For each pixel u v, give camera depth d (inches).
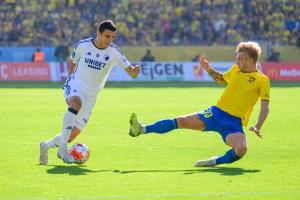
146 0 5339.6
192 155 1408.7
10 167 1213.7
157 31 5221.5
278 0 5452.8
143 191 995.3
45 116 2236.7
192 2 5349.4
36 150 1448.1
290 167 1249.4
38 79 4409.5
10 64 4409.5
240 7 5383.9
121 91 3555.6
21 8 5113.2
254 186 1044.5
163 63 4591.5
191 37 5211.6
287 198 958.4
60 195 960.9
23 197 943.7
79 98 1245.7
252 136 1766.7
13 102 2810.0
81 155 1243.2
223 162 1226.6
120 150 1475.1
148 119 2172.7
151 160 1330.0
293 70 4719.5
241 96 1209.4
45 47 4817.9
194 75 4601.4
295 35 5349.4
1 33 4987.7
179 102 2866.6
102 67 1280.8
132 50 5118.1
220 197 956.6
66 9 5177.2
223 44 5221.5
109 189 1009.5
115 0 5295.3
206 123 1221.7
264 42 5014.8
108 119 2162.9
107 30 1251.2
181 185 1047.0
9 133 1775.3
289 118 2244.1
